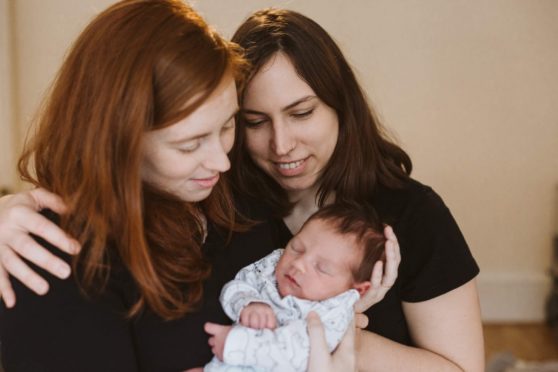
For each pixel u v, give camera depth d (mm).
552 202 3396
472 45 3232
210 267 1196
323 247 1350
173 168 1092
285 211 1589
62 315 999
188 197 1172
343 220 1375
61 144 1099
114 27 1053
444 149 3352
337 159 1515
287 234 1622
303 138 1395
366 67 3242
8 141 3062
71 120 1082
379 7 3180
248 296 1221
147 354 1114
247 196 1532
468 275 1429
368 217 1396
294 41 1329
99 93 1043
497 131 3328
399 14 3191
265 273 1368
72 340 1004
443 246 1430
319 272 1338
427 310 1440
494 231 3441
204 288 1194
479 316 1478
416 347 1492
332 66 1380
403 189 1511
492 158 3361
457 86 3277
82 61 1072
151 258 1098
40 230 1021
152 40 1030
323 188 1544
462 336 1434
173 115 1029
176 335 1126
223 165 1110
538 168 3365
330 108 1428
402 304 1479
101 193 1056
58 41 3129
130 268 1067
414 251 1446
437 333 1440
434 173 3377
